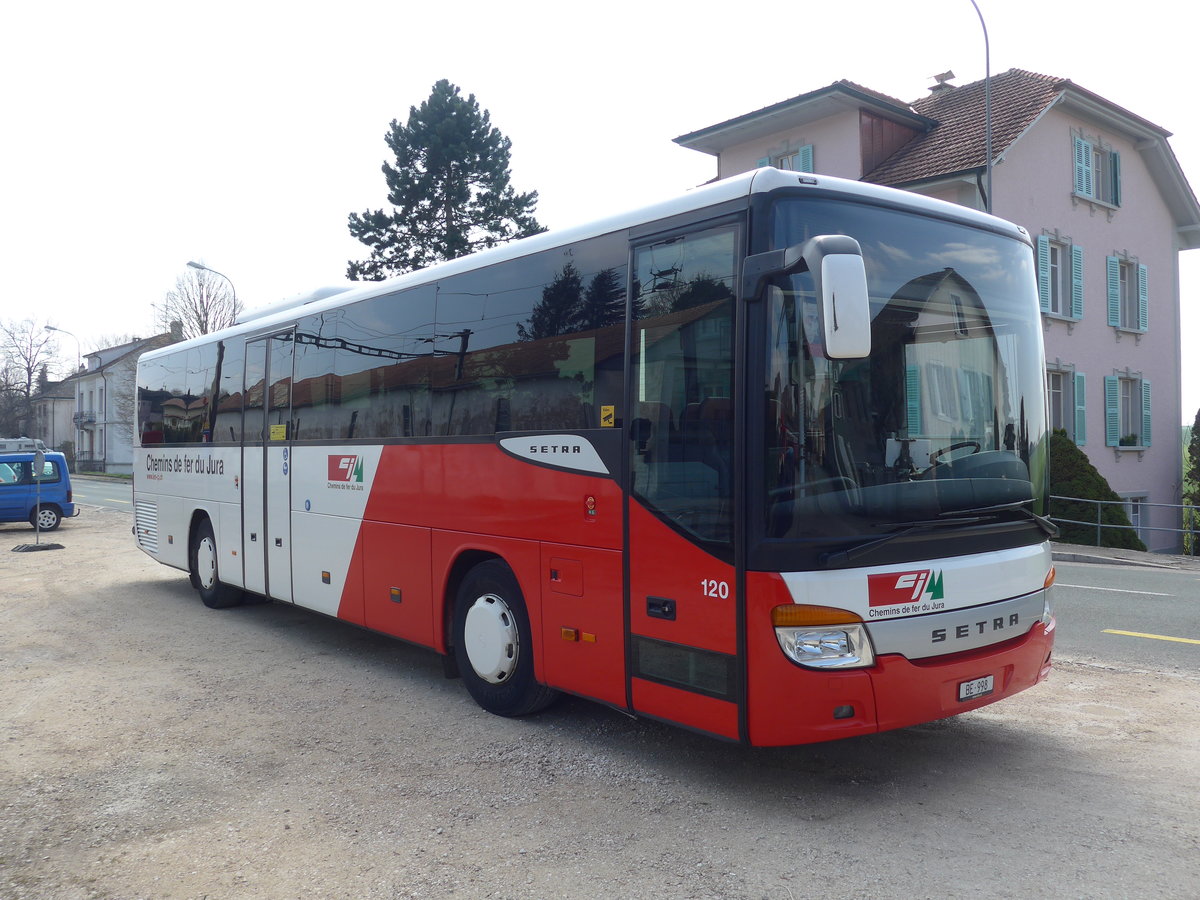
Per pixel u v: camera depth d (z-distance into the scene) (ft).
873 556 14.75
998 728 19.66
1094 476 64.64
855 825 14.67
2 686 24.70
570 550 18.44
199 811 15.78
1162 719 20.15
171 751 19.02
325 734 20.04
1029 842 13.92
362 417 25.86
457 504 21.84
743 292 15.01
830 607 14.37
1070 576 45.52
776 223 15.08
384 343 24.94
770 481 14.53
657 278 16.84
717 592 15.23
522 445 19.80
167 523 40.57
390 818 15.33
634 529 16.89
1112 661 25.59
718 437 15.34
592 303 18.28
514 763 17.97
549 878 13.02
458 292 22.17
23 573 50.52
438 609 22.63
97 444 272.31
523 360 19.94
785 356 14.61
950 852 13.60
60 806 16.10
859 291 13.39
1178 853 13.46
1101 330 83.41
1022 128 71.51
